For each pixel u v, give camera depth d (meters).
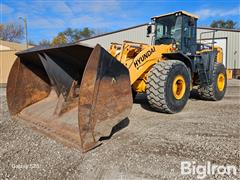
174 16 5.42
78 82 3.55
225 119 4.08
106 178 2.12
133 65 4.06
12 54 14.17
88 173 2.21
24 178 2.15
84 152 2.58
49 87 4.36
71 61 3.37
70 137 2.87
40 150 2.72
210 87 6.07
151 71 4.29
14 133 3.32
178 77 4.45
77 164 2.37
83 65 3.37
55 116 3.45
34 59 3.97
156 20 5.78
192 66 5.36
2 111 4.82
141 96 6.86
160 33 5.70
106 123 2.79
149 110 4.82
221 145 2.82
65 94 3.57
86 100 2.56
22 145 2.88
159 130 3.43
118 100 2.91
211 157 2.50
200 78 5.79
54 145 2.84
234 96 7.33
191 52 5.69
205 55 5.86
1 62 14.14
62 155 2.58
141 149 2.72
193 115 4.39
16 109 4.07
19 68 4.03
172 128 3.53
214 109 5.02
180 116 4.30
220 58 7.32
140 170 2.24
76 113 3.28
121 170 2.25
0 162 2.46
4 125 3.70
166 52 4.77
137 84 4.57
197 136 3.15
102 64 2.67
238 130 3.42
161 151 2.66
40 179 2.12
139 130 3.44
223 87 6.54
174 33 5.41
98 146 2.79
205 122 3.87
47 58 3.48
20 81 4.07
